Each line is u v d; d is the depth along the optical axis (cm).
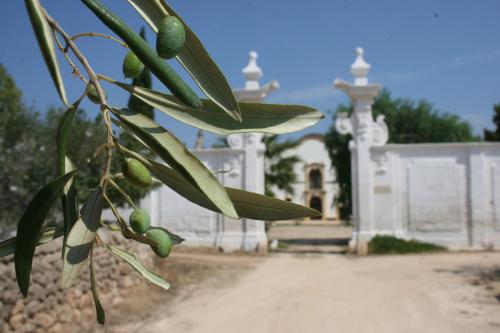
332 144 2525
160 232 92
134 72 100
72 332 597
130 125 82
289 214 100
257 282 986
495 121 3122
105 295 724
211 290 898
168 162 79
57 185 80
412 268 1137
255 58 1620
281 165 2317
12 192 1108
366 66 1516
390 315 707
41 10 74
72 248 85
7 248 98
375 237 1458
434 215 1466
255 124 96
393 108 2814
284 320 691
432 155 1484
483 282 925
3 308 515
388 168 1493
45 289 582
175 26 73
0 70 1883
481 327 632
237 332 634
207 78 86
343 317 702
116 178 91
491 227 1435
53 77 72
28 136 1134
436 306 749
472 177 1455
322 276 1059
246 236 1539
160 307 758
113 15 72
